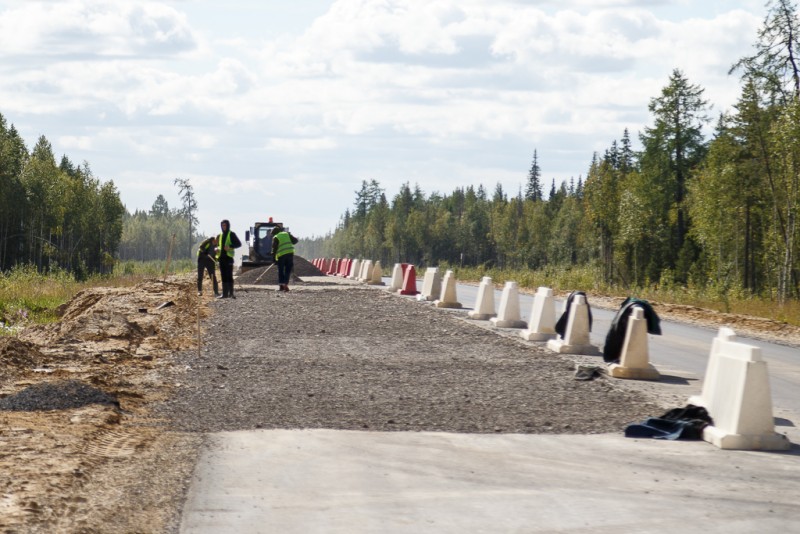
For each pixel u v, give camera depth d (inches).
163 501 418.9
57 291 2324.1
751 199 4365.2
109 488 434.9
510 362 951.0
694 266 5255.9
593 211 6259.8
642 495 444.1
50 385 661.9
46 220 7495.1
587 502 429.4
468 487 453.4
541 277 3206.2
